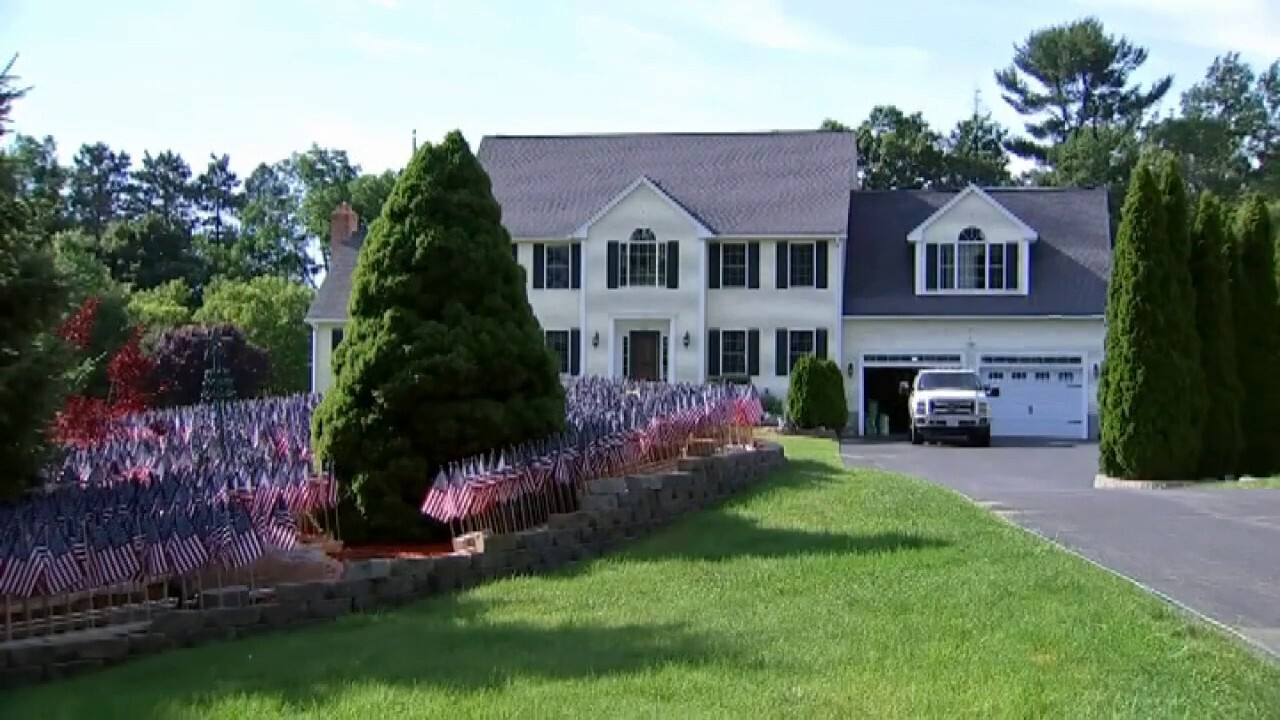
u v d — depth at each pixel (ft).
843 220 130.52
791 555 36.73
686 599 30.83
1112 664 23.80
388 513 38.78
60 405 32.48
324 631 28.48
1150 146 232.94
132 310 143.02
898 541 38.88
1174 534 43.42
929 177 223.30
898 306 129.80
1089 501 54.39
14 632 25.80
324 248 266.98
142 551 27.22
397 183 41.52
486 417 39.60
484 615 29.68
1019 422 127.44
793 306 130.41
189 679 24.11
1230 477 73.36
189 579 28.60
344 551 37.63
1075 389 126.62
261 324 164.45
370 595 31.32
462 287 40.73
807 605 29.60
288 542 30.60
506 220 136.26
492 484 36.35
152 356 120.16
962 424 109.09
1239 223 78.07
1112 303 72.13
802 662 24.09
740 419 61.87
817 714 20.67
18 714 22.08
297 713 21.25
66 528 27.09
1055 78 262.67
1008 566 34.47
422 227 40.73
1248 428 76.02
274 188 293.02
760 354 131.03
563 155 145.89
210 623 27.99
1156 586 33.24
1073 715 20.51
